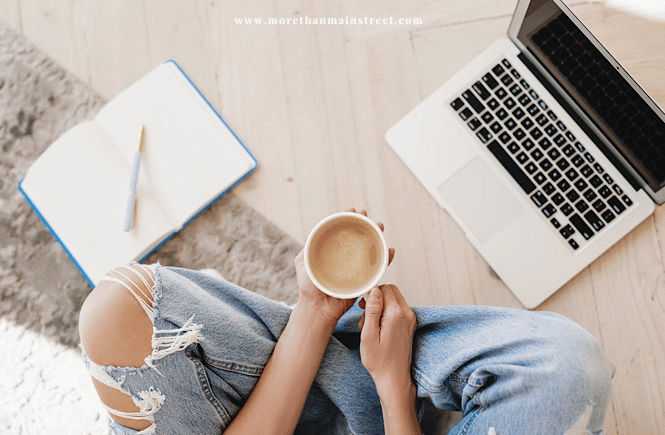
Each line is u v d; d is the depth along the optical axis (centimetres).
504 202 90
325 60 101
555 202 89
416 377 71
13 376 103
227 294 72
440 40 99
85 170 97
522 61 90
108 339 62
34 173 97
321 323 70
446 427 82
